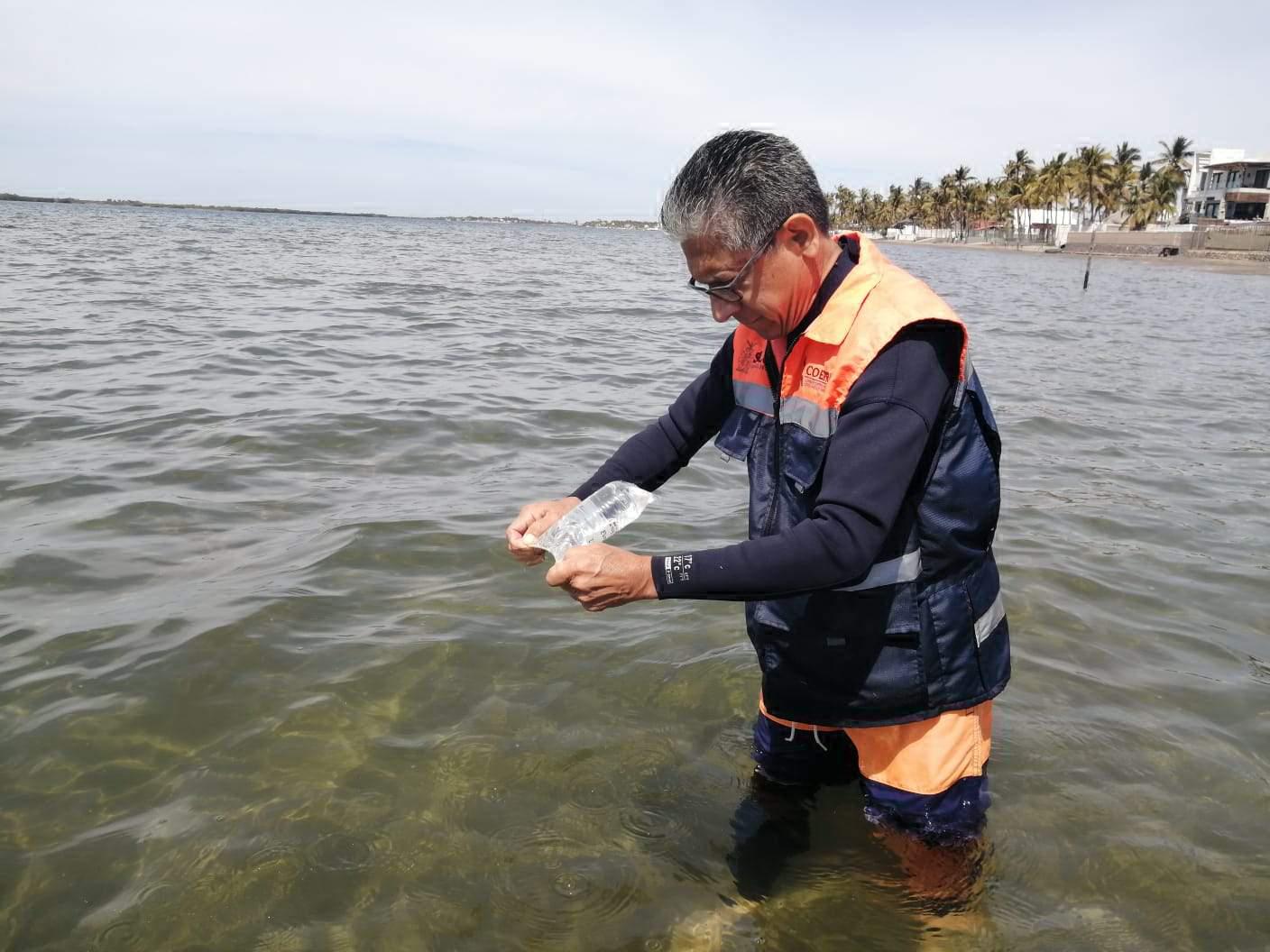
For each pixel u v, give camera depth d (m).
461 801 2.46
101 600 3.51
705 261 1.84
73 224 50.78
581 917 2.10
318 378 7.81
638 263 35.72
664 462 2.46
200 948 1.96
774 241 1.81
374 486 4.99
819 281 1.90
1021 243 96.62
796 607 2.09
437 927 2.05
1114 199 80.12
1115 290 28.95
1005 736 2.83
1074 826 2.44
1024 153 96.00
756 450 2.13
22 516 4.36
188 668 3.03
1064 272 44.06
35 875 2.14
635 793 2.52
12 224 48.47
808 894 2.18
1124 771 2.67
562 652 3.25
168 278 16.98
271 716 2.80
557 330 12.14
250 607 3.46
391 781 2.53
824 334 1.87
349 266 23.48
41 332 9.61
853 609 2.03
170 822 2.33
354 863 2.22
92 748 2.62
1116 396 8.66
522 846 2.31
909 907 2.16
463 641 3.29
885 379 1.80
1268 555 4.40
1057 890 2.22
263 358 8.62
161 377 7.53
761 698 2.48
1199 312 20.28
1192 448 6.63
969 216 112.62
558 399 7.38
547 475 5.33
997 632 2.13
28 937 1.97
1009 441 6.68
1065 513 4.96
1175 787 2.61
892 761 2.17
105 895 2.09
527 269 27.28
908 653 2.04
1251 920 2.12
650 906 2.14
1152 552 4.40
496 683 3.04
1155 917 2.14
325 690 2.95
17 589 3.58
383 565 3.92
